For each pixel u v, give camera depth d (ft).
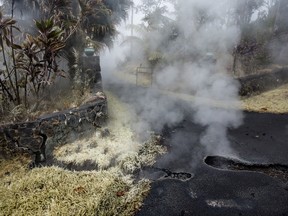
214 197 9.27
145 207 8.75
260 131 15.78
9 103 13.09
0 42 12.55
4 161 10.78
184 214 8.42
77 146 12.49
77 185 9.34
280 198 9.23
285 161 11.99
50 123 11.92
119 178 10.15
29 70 12.73
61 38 13.53
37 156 11.42
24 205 8.14
